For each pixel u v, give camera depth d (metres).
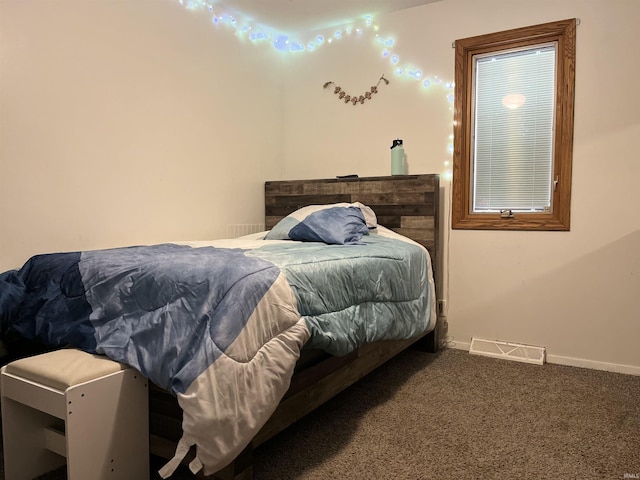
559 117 2.71
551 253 2.73
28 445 1.44
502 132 2.93
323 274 1.72
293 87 3.68
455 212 3.01
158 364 1.30
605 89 2.55
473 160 3.03
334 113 3.50
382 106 3.29
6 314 1.75
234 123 3.26
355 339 1.80
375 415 1.95
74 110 2.27
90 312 1.58
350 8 3.15
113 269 1.62
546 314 2.76
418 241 2.94
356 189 3.16
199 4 2.95
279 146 3.71
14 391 1.34
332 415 1.95
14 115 2.04
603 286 2.60
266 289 1.40
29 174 2.10
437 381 2.38
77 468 1.23
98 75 2.37
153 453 1.44
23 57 2.07
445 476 1.49
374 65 3.30
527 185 2.87
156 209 2.70
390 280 2.20
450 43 3.01
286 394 1.55
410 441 1.72
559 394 2.19
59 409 1.23
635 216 2.51
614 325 2.58
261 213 3.54
